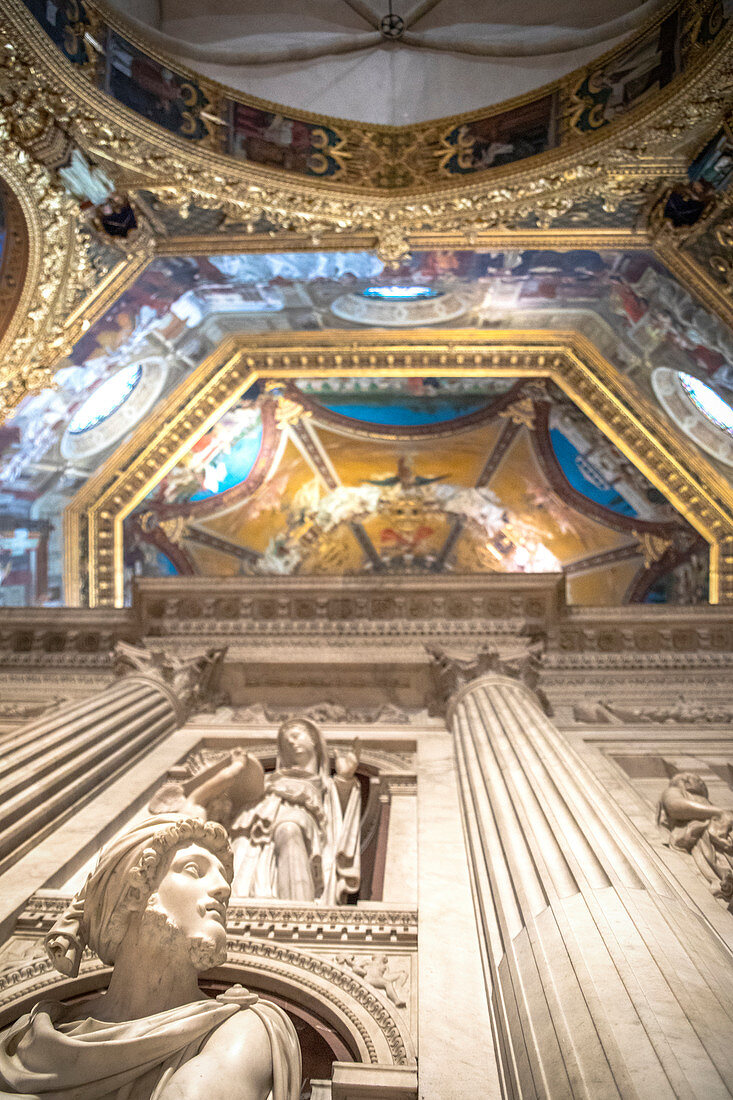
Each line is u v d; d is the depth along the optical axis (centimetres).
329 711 786
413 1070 304
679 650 888
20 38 734
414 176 948
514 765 523
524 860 391
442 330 1166
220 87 870
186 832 307
